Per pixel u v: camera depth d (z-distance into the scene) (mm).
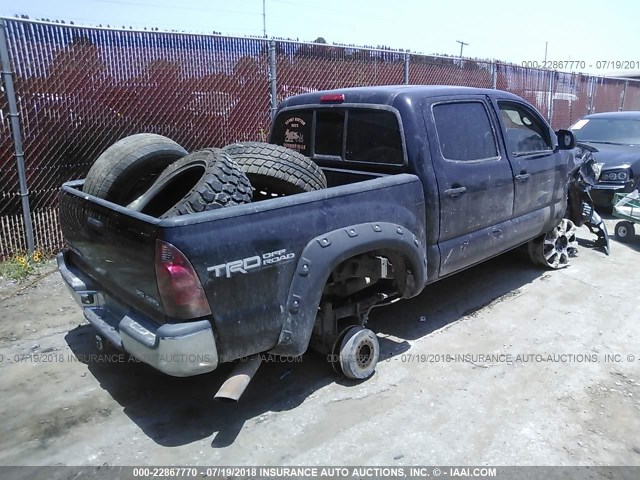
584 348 4297
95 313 3551
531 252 6078
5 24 5398
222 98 7031
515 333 4566
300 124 4957
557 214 5766
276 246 3066
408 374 3900
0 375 3891
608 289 5574
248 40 7082
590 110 14414
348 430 3271
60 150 5996
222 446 3131
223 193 3033
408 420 3365
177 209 2914
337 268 3648
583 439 3184
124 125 6348
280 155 3779
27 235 5922
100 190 3705
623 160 8703
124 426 3324
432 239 4141
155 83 6465
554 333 4562
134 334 2945
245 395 3654
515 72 11555
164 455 3055
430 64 9562
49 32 5668
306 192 3428
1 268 5715
